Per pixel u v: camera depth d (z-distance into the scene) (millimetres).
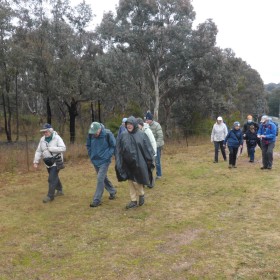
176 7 26172
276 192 7711
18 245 5184
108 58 26453
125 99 29656
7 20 24531
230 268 4156
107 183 7570
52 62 24641
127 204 6980
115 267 4359
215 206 6848
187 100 30891
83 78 25969
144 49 27188
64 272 4301
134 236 5398
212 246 4832
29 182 9812
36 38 24859
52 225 6031
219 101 29750
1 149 15688
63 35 25141
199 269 4168
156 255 4648
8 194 8352
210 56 26703
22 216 6566
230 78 29719
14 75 27562
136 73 28016
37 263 4594
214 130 12555
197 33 27047
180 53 26781
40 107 38000
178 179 9625
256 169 10828
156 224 5906
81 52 26656
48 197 7590
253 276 3949
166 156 15250
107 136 7102
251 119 12297
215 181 9188
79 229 5789
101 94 27031
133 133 6574
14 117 39500
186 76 28406
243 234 5230
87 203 7371
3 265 4539
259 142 12398
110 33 26516
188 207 6840
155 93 28594
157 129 9492
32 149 16422
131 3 26172
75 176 10586
